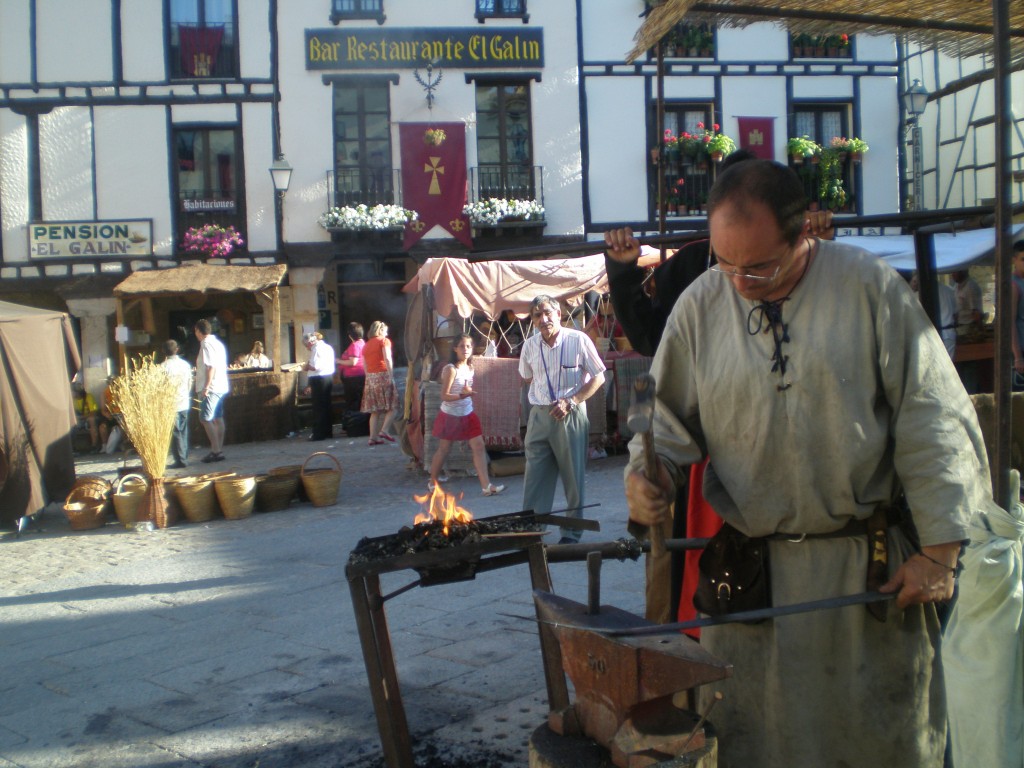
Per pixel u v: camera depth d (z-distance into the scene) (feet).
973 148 66.59
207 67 64.49
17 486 29.12
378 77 65.16
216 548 25.46
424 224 65.82
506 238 66.90
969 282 32.07
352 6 64.90
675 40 67.51
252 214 64.90
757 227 6.77
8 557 26.00
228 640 17.01
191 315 67.26
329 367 52.70
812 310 7.15
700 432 8.16
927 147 72.08
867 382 7.09
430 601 18.39
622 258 11.50
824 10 13.30
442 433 30.30
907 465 7.05
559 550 8.67
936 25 13.75
